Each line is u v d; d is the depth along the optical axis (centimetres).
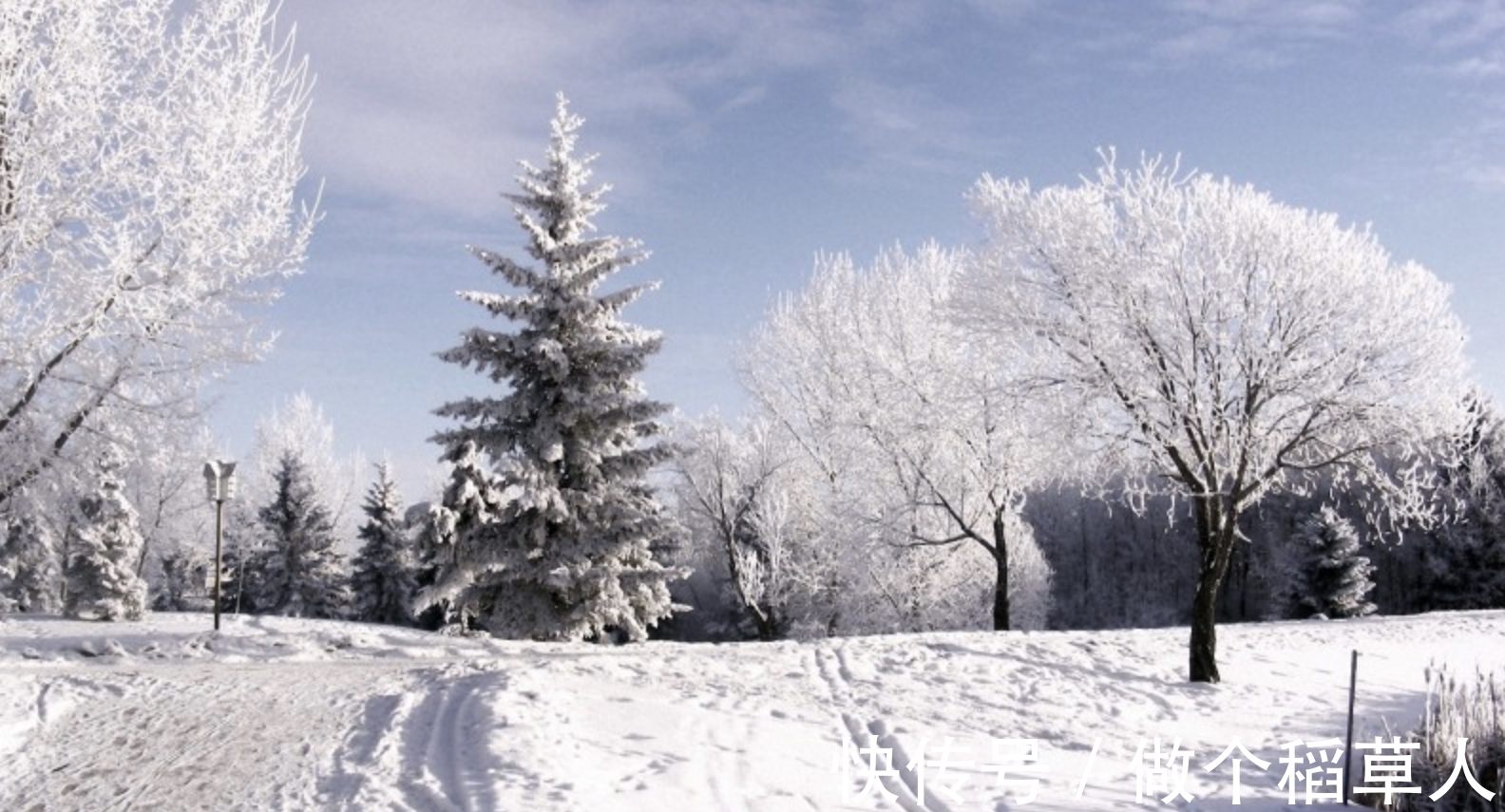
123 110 1320
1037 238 2175
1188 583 7181
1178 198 2097
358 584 5300
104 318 1311
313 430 7062
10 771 977
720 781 1014
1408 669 2306
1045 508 7275
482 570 2334
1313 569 5031
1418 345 1995
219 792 919
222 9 1371
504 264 2389
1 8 1218
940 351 3297
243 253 1392
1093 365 2080
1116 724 1586
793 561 4303
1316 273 1981
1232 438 1964
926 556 3625
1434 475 2139
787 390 4072
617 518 2414
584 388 2408
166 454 1469
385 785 930
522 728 1081
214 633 1822
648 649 1945
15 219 1238
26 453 1340
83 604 3114
